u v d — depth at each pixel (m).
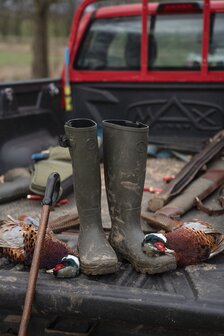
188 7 4.07
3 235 2.24
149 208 2.87
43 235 2.01
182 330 2.04
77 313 1.97
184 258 2.16
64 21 10.74
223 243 2.26
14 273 2.13
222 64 3.96
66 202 3.08
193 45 4.11
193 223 2.35
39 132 4.03
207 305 1.88
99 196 2.24
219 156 3.49
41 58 9.31
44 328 2.17
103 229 2.47
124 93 4.13
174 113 4.02
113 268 2.09
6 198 3.06
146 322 1.92
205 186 3.02
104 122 2.22
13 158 3.67
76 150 2.16
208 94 3.91
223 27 3.94
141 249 2.14
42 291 1.99
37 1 9.10
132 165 2.18
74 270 2.07
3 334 2.25
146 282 2.06
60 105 4.29
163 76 3.96
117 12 4.18
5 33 16.45
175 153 3.89
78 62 4.23
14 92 3.76
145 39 3.96
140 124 2.22
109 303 1.93
